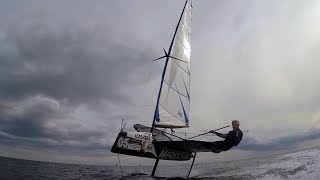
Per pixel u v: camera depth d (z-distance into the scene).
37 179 9.82
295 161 12.91
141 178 11.18
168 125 12.67
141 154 10.91
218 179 9.81
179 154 12.55
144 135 11.09
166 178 11.34
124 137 10.51
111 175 12.62
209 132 11.59
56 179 10.21
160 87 12.70
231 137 10.91
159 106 12.47
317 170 9.36
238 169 13.39
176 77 13.64
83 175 12.33
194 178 11.11
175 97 13.43
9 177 9.62
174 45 13.76
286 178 8.77
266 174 10.00
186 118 13.95
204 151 12.61
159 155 11.52
